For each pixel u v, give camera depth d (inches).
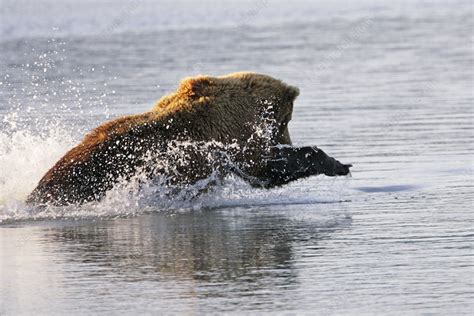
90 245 1298.0
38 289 1088.2
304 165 1637.6
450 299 1031.6
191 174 1568.7
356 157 1959.9
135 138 1540.4
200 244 1295.5
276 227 1393.9
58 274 1148.5
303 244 1280.8
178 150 1556.3
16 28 4874.5
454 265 1157.1
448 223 1378.0
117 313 1000.9
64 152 1747.0
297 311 999.6
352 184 1702.8
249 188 1648.6
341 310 1002.1
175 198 1566.2
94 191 1518.2
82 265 1189.1
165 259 1213.7
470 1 6067.9
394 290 1065.5
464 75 3270.2
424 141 2121.1
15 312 1011.3
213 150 1584.6
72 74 3309.5
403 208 1494.8
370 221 1411.2
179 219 1470.2
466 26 4815.5
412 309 1002.7
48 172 1545.3
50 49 4084.6
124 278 1125.7
